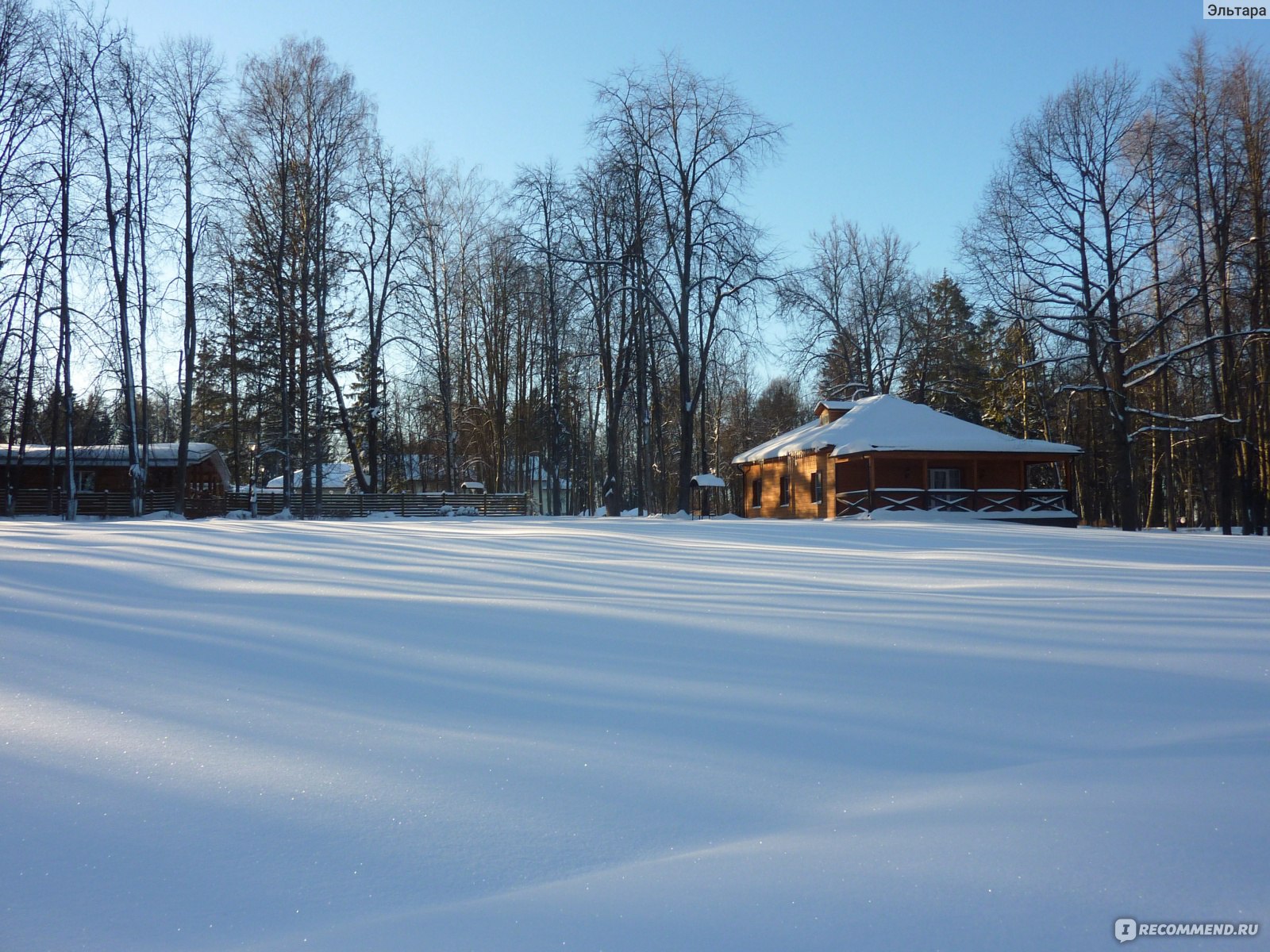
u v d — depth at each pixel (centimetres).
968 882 230
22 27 2500
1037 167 3117
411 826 276
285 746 351
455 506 3756
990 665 473
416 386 3881
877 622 595
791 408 6159
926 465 2972
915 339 4438
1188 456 4462
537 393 4547
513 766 329
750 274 2948
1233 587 802
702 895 228
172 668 475
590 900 227
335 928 218
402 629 574
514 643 535
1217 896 219
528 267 2966
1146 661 479
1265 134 2891
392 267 3566
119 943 213
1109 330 3161
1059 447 3041
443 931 214
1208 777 304
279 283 3141
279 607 655
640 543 1332
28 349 2556
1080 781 303
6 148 2492
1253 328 2970
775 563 1043
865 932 207
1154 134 2966
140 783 312
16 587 748
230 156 2984
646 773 321
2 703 408
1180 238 3103
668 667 474
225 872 248
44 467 4075
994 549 1307
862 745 350
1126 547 1384
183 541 1219
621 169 2933
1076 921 208
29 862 254
